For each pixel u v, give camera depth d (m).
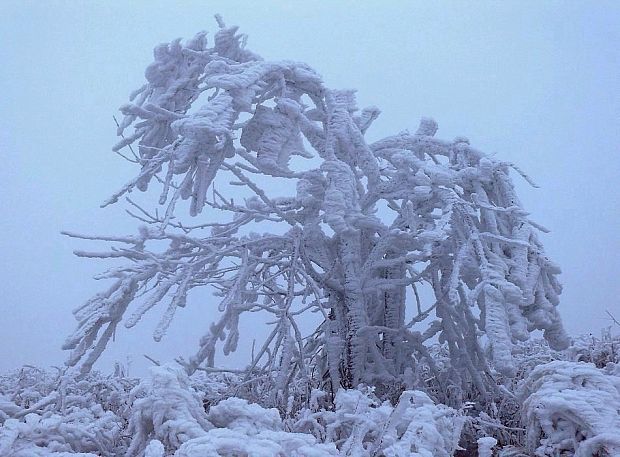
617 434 2.85
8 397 4.80
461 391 5.30
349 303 5.88
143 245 5.20
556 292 5.33
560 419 3.21
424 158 6.56
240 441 2.54
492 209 5.19
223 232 5.75
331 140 5.88
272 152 5.60
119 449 3.41
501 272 4.78
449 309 5.80
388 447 2.83
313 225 5.91
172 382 3.17
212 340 5.52
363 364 5.73
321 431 3.52
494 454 3.76
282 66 5.73
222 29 6.13
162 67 6.18
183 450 2.52
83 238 4.89
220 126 4.66
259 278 6.17
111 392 5.25
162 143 6.16
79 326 4.69
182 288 4.86
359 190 6.35
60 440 3.20
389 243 5.92
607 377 3.45
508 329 4.43
